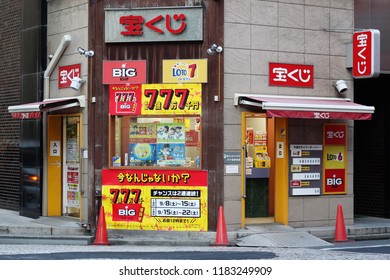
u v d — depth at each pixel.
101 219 16.14
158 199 16.67
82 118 17.48
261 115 16.86
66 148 18.73
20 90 19.70
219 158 16.42
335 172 17.86
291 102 16.19
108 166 16.97
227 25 16.52
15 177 20.70
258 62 16.86
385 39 18.48
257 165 17.33
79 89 17.53
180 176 16.58
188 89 16.56
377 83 20.19
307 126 17.52
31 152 19.02
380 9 18.45
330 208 17.77
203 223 16.47
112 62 16.91
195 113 16.53
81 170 17.52
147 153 16.94
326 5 17.77
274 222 17.41
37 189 18.72
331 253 13.86
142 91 16.77
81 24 17.58
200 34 16.45
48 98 18.62
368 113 16.67
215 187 16.42
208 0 16.50
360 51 17.41
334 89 17.84
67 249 14.80
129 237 16.58
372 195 20.36
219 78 16.41
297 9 17.38
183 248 15.06
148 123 16.94
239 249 14.77
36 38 18.95
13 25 20.77
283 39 17.19
